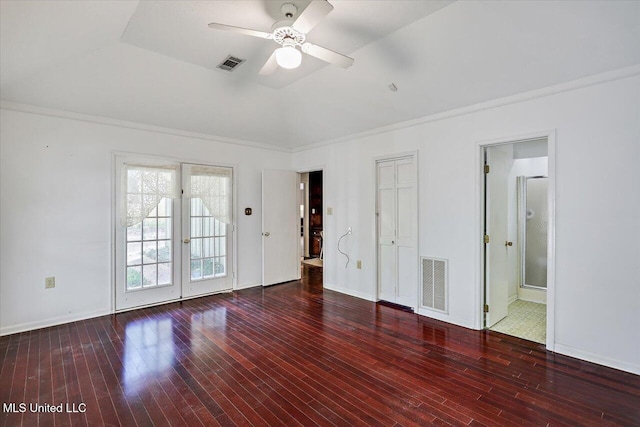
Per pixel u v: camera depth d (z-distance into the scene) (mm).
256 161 5227
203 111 4098
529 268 4492
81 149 3637
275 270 5348
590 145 2623
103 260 3795
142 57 3098
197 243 4586
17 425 1903
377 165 4402
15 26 1972
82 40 2568
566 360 2688
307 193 8258
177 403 2133
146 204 4082
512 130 3057
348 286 4789
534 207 4441
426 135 3768
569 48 2422
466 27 2496
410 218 4074
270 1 2273
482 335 3229
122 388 2299
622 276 2500
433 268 3725
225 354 2830
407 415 2010
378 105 3791
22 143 3291
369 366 2617
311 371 2541
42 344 3002
